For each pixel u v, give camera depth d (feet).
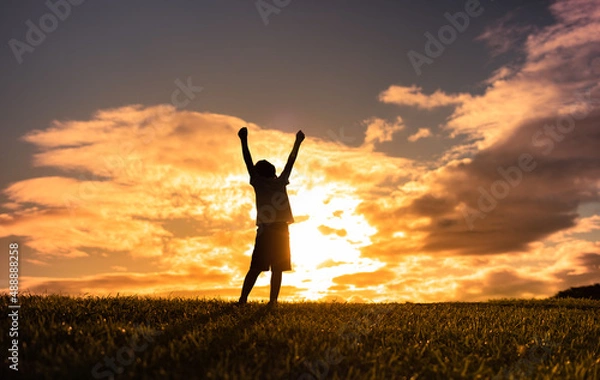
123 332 19.12
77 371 14.30
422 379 16.40
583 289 63.87
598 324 29.04
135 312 24.73
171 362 15.97
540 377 17.38
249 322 23.04
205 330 20.67
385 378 16.15
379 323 25.49
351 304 34.50
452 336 23.09
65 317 22.13
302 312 28.43
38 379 13.69
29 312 22.34
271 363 16.37
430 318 28.73
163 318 24.00
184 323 22.29
